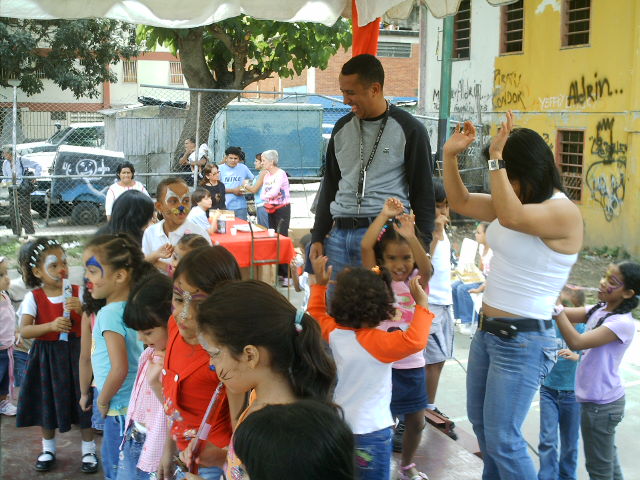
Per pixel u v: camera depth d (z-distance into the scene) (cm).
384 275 365
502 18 1764
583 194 1514
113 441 340
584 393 411
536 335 318
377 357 320
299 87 3366
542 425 445
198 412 265
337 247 399
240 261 788
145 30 1764
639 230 1352
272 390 206
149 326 293
